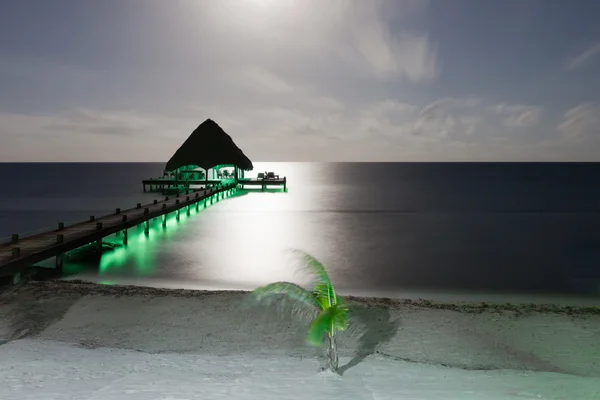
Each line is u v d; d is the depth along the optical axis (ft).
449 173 639.35
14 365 25.82
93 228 77.97
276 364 29.04
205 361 29.45
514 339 37.73
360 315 43.04
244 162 190.90
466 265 77.00
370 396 21.02
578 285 63.72
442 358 33.30
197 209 153.89
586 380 26.02
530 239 105.70
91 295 47.78
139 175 506.89
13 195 228.43
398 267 74.84
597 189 300.20
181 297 47.83
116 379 23.47
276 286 28.60
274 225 124.06
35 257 56.08
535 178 472.44
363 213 157.99
